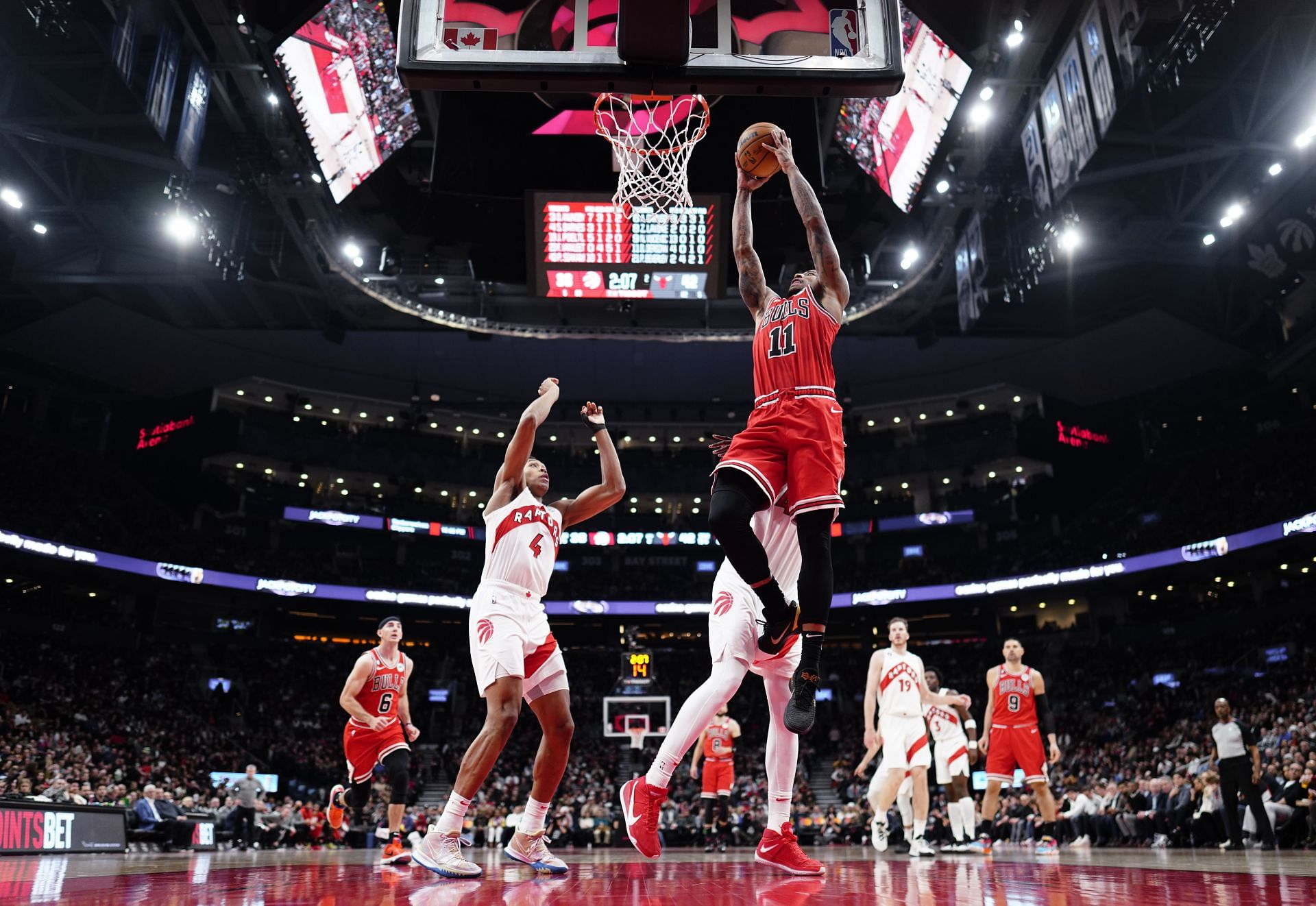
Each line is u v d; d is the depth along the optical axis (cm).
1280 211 2712
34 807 994
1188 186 2780
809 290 402
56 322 3475
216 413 4072
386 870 566
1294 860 741
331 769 3547
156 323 3562
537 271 1902
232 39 1867
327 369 4006
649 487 4525
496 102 1716
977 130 2175
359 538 4469
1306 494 3269
